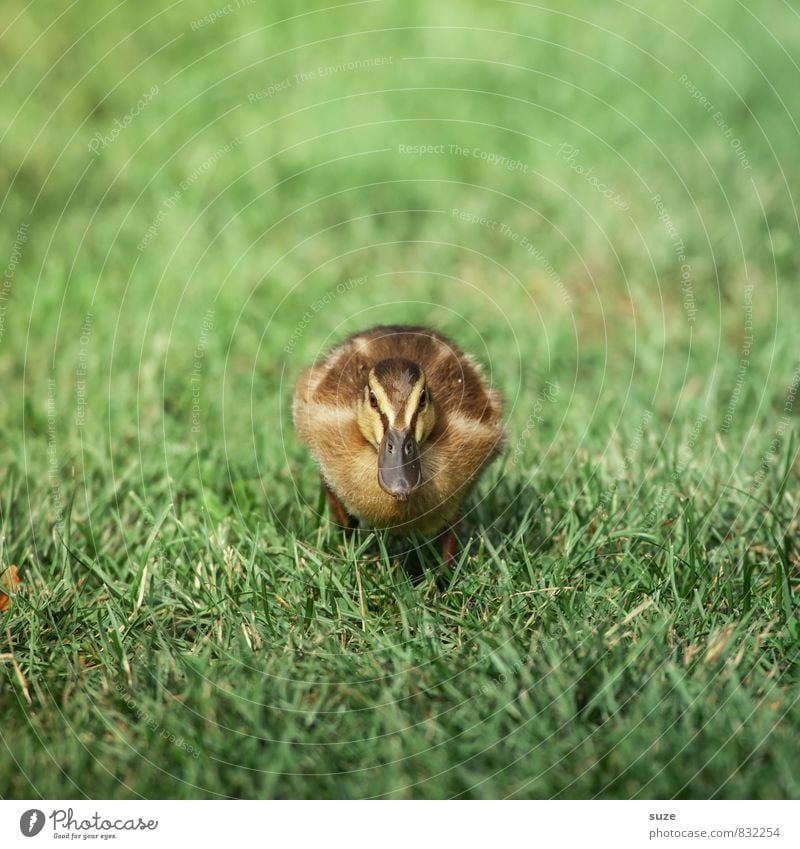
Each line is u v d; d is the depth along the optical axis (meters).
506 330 11.88
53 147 15.73
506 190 14.73
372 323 12.09
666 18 18.72
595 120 16.03
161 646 7.09
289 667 6.75
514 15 18.95
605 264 13.31
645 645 6.70
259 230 14.05
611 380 10.97
